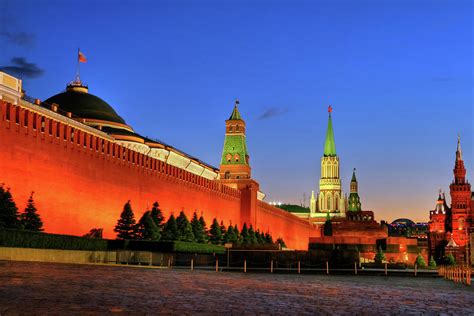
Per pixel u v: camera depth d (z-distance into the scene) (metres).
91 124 80.62
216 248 67.50
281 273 54.56
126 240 52.66
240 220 102.31
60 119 64.38
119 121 85.94
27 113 47.84
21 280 23.56
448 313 20.81
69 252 43.41
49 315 15.67
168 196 73.62
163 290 24.19
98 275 29.58
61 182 52.19
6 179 45.19
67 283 23.95
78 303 18.25
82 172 55.53
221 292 24.94
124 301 19.50
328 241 119.31
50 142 50.84
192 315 17.23
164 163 72.88
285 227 127.69
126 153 63.94
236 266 62.62
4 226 40.78
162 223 68.44
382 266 82.25
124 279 28.50
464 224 165.38
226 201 95.00
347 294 27.53
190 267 53.03
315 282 37.06
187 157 98.38
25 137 47.56
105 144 59.75
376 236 127.56
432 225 178.38
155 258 52.50
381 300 25.03
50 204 50.53
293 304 21.52
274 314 18.38
